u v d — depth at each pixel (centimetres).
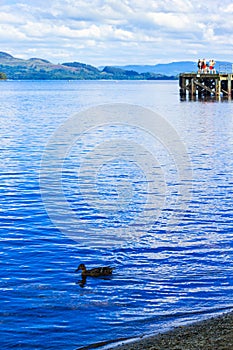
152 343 1316
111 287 1709
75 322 1477
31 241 2150
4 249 2052
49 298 1623
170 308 1559
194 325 1417
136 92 16525
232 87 10619
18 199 2802
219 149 4581
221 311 1527
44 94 15325
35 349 1347
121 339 1377
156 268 1869
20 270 1845
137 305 1582
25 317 1504
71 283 1738
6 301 1598
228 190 3036
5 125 6488
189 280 1762
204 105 9506
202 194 2938
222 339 1288
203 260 1941
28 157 4084
